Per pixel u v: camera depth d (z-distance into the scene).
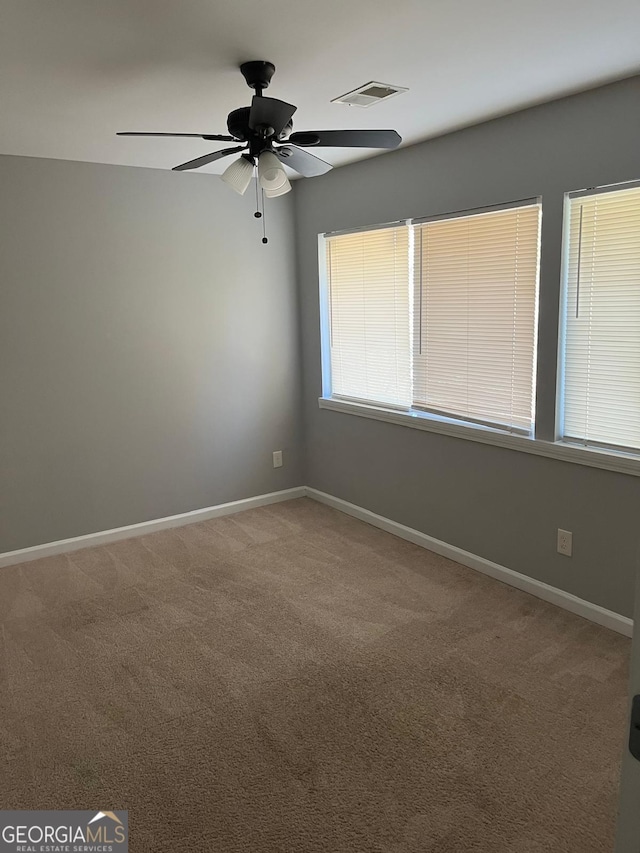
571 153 2.85
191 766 2.23
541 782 2.12
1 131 3.13
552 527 3.23
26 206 3.71
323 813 2.01
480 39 2.15
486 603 3.29
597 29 2.08
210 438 4.60
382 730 2.38
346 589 3.49
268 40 2.12
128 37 2.07
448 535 3.86
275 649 2.93
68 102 2.71
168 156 3.73
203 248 4.35
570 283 3.02
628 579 2.94
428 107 2.93
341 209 4.27
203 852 1.89
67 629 3.15
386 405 4.24
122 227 4.03
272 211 4.61
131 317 4.15
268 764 2.22
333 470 4.78
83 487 4.14
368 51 2.24
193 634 3.08
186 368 4.42
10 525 3.93
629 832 0.91
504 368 3.40
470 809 2.02
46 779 2.18
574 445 3.09
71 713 2.52
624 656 2.80
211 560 3.93
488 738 2.32
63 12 1.88
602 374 2.96
